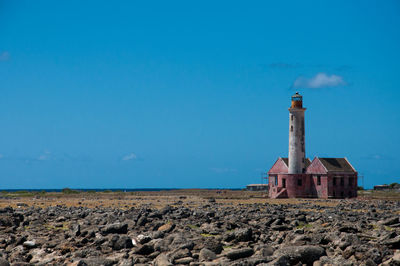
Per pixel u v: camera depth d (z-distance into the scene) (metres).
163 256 27.86
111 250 31.91
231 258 27.88
